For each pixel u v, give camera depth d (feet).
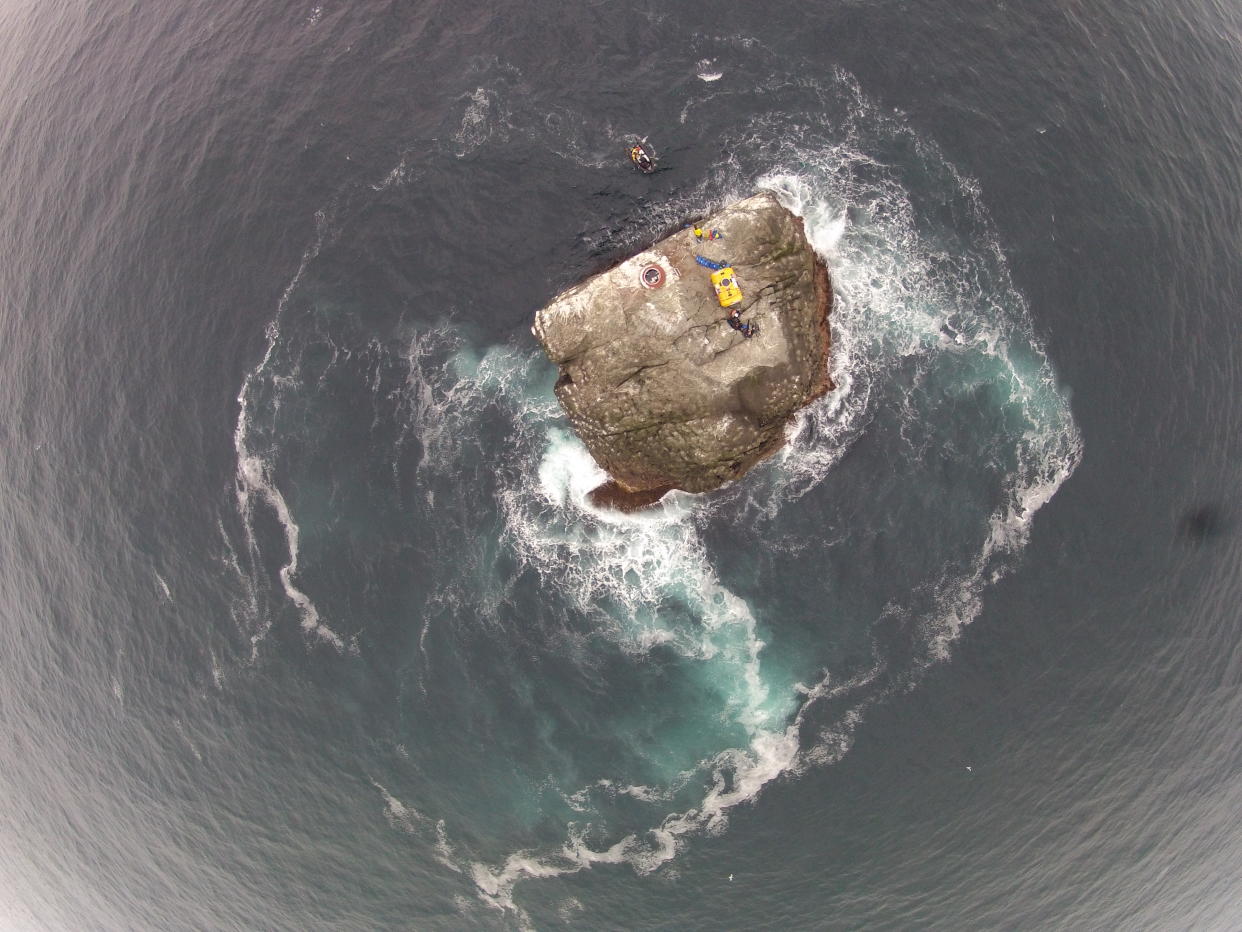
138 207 247.09
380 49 253.24
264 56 257.75
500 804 199.00
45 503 226.79
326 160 244.01
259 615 212.64
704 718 202.28
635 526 214.90
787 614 207.51
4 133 265.75
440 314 228.63
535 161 237.66
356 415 223.71
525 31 249.96
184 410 228.22
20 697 216.95
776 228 213.25
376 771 201.77
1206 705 201.98
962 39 245.45
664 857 195.42
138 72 263.90
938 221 229.45
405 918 195.72
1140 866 194.18
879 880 192.13
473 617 208.85
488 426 221.46
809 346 216.13
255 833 202.49
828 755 199.31
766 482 215.92
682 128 237.45
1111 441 215.10
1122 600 206.08
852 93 239.91
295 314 231.71
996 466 213.87
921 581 207.72
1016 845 194.08
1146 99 241.35
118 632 216.33
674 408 208.44
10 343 241.14
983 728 199.41
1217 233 230.89
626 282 211.00
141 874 205.36
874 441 216.95
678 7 248.93
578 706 203.00
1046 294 224.53
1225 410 217.56
